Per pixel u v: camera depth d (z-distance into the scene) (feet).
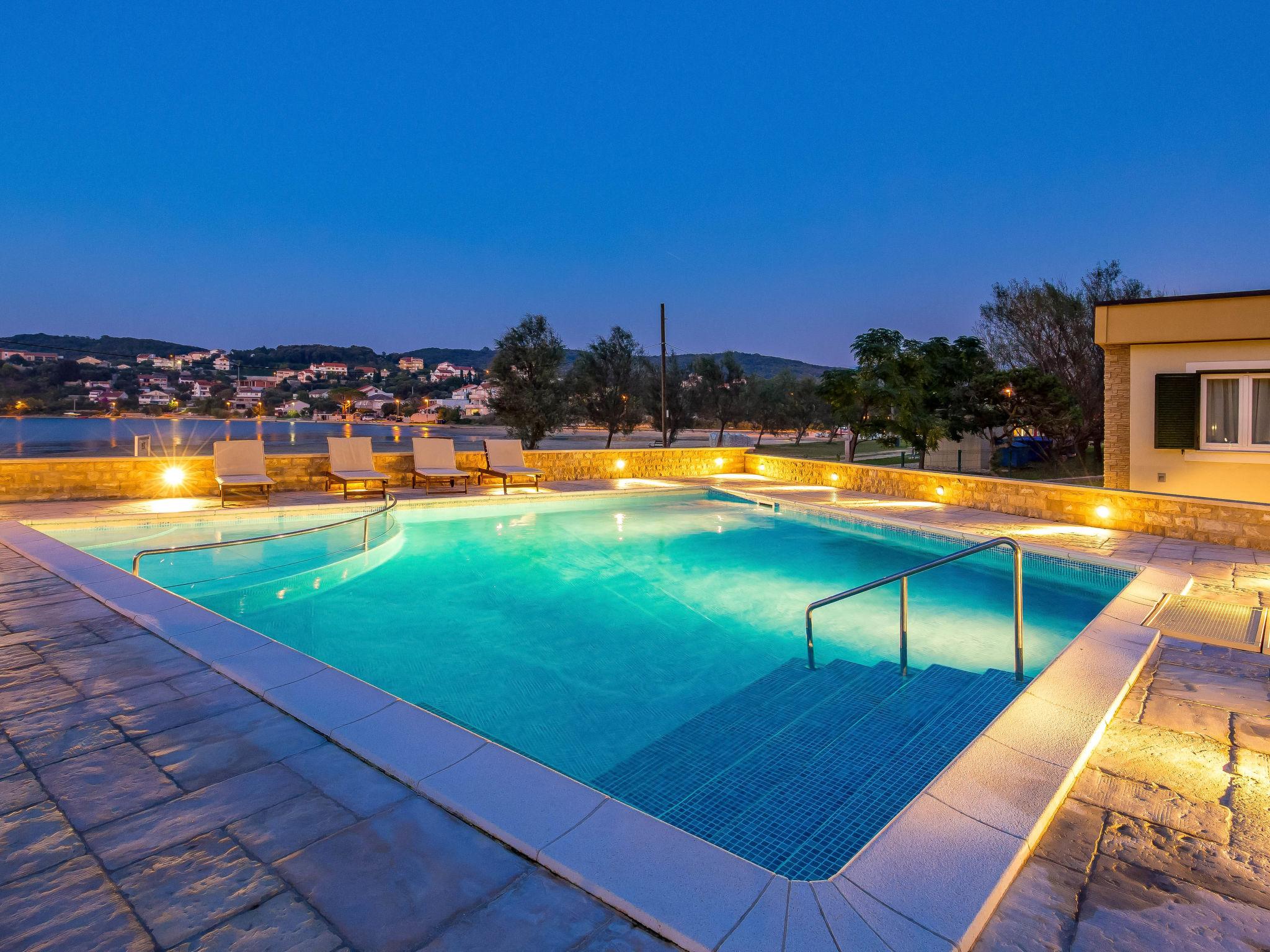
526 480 42.39
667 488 41.09
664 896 6.02
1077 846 7.21
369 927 5.68
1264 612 15.60
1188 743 9.63
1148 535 25.43
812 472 43.14
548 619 19.94
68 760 8.48
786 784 10.50
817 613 20.31
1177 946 5.70
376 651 17.21
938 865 6.56
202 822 7.21
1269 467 33.37
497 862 6.63
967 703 13.20
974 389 68.44
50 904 5.90
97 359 331.36
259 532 27.55
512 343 82.79
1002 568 24.50
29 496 30.01
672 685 15.01
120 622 14.02
